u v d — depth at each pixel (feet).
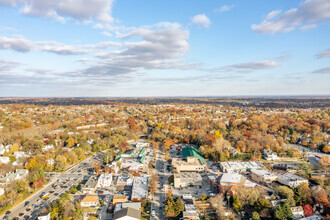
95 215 540.93
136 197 609.01
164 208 579.89
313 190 584.81
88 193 647.97
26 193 623.36
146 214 549.95
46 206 577.02
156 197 634.43
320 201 544.62
